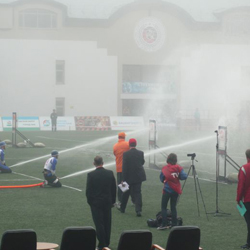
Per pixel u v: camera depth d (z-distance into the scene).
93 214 15.07
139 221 18.75
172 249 11.58
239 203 15.41
